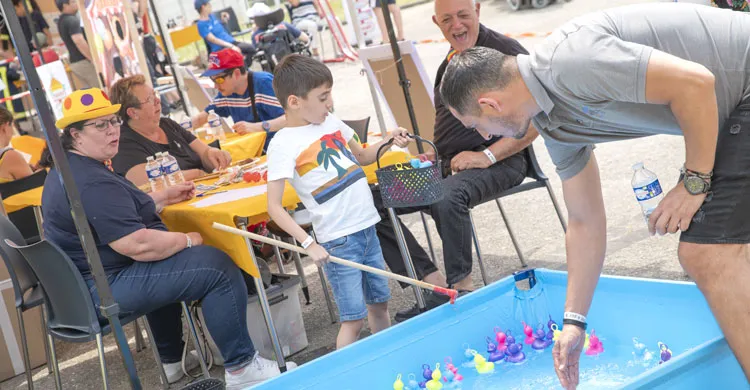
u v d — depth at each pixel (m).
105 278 3.41
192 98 8.10
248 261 3.73
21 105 11.27
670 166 5.98
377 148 3.99
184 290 3.72
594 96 2.40
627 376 3.08
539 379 3.19
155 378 4.41
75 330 3.78
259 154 5.59
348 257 3.67
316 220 3.69
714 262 2.48
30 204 5.21
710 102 2.30
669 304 3.19
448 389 3.24
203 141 5.82
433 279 4.38
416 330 3.36
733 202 2.43
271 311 4.24
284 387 3.08
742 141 2.43
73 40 10.19
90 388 4.46
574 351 2.77
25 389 4.61
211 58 6.06
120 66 7.03
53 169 3.85
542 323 3.60
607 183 5.94
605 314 3.43
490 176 4.30
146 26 11.41
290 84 3.62
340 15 19.58
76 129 3.70
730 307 2.49
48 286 3.78
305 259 5.98
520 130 2.57
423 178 3.56
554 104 2.49
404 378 3.31
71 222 3.70
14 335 4.85
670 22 2.45
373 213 3.75
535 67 2.43
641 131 2.63
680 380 2.60
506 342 3.45
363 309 3.71
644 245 4.67
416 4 20.36
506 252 5.14
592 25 2.41
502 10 16.11
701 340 3.10
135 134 4.91
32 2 11.41
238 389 3.86
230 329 3.80
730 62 2.44
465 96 2.51
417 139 3.79
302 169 3.65
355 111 10.27
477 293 3.50
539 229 5.42
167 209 4.14
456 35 4.49
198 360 4.47
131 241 3.65
